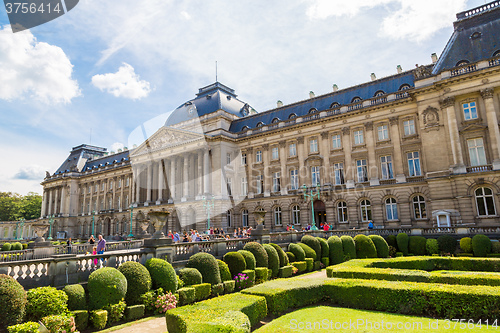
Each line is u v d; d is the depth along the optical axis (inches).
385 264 812.6
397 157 1673.2
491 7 1610.5
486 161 1390.3
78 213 3518.7
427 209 1545.3
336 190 1811.0
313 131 1958.7
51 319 439.2
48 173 3934.5
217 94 2373.3
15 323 424.2
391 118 1712.6
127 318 543.2
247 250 843.4
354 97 1888.5
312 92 2196.1
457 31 1652.3
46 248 851.4
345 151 1830.7
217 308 413.4
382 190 1678.2
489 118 1380.4
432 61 1815.9
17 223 3809.1
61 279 562.9
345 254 1128.8
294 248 1022.4
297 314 491.8
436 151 1505.9
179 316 382.6
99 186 3339.1
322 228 1765.5
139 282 579.8
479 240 1065.5
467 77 1432.1
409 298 491.8
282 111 2182.6
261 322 481.1
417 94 1581.0
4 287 422.6
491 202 1344.7
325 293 573.9
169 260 723.4
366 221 1715.1
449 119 1469.0
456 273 619.8
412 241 1207.6
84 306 521.0
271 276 859.4
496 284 545.6
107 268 561.6
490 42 1496.1
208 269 702.5
